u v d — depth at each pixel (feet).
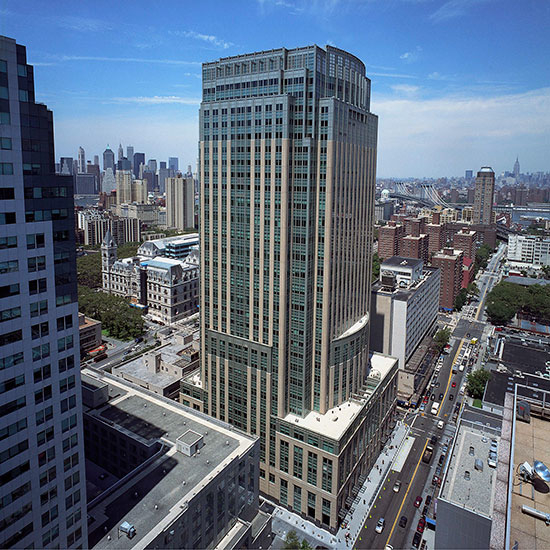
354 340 470.39
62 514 258.16
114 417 409.28
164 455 347.56
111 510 292.61
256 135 405.59
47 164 231.71
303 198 399.44
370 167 496.23
